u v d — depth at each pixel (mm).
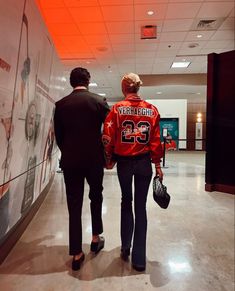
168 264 2125
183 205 3801
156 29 5855
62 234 2719
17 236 2527
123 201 2146
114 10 4887
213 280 1902
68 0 4457
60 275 1954
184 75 10555
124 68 9445
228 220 3174
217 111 4598
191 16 5203
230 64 4430
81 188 2107
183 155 12602
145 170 2018
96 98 2115
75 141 2041
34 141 2492
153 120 2006
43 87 2711
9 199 1914
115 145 2043
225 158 4562
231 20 5418
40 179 3125
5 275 1949
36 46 2264
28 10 1929
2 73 1521
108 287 1807
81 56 7844
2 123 1585
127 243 2168
